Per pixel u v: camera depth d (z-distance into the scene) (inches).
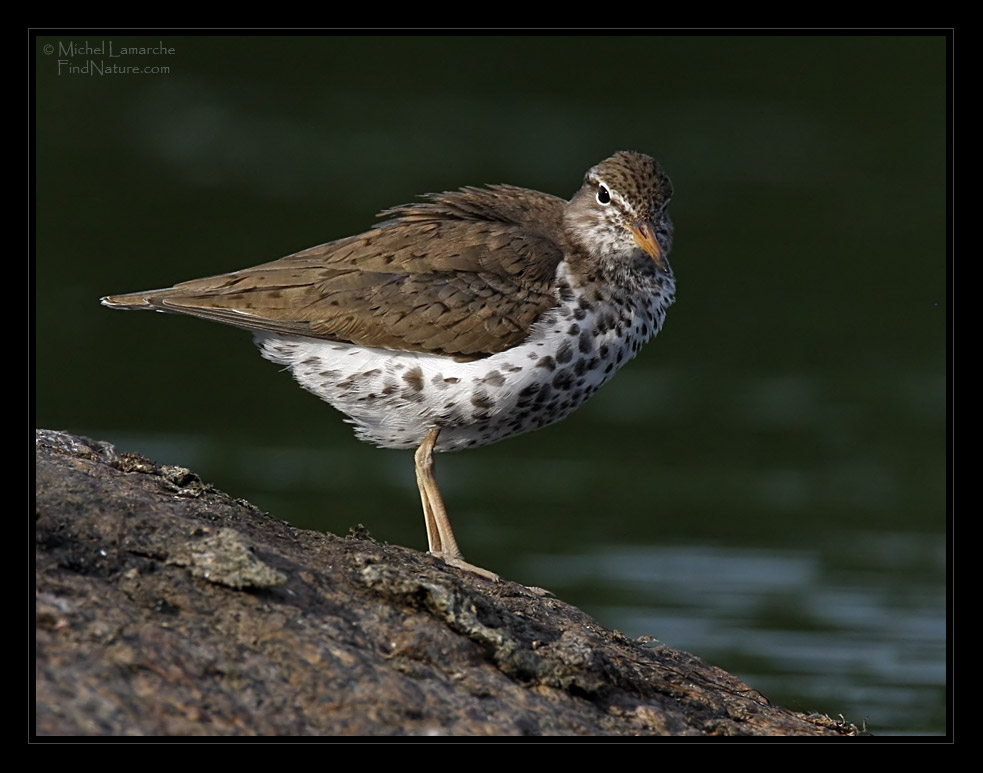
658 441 770.8
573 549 649.0
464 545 649.6
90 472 356.8
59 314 837.2
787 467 746.2
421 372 453.4
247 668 297.4
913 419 787.4
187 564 319.6
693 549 652.1
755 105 1070.4
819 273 922.7
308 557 348.2
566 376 463.2
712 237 943.7
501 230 473.1
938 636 555.8
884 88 1064.8
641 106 1066.7
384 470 735.1
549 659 336.2
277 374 824.9
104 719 271.7
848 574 626.2
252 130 1029.2
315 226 918.4
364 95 1078.4
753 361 851.4
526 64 1075.9
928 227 952.3
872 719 473.7
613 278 475.8
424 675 314.0
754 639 552.4
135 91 1052.5
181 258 882.8
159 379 811.4
